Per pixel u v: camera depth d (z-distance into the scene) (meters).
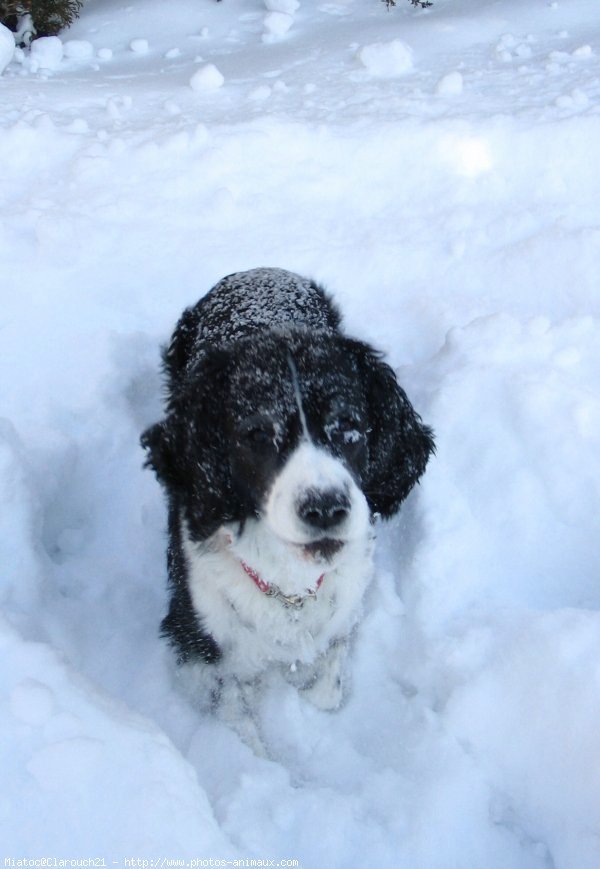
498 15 2.85
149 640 1.40
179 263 1.75
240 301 1.47
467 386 1.53
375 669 1.37
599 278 1.68
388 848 1.19
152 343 1.68
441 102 2.15
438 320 1.68
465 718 1.26
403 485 1.34
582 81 2.18
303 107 2.20
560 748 1.22
